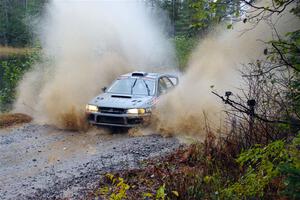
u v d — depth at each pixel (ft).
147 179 17.44
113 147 25.40
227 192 11.98
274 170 10.34
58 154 24.04
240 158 11.46
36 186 18.39
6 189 18.20
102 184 17.74
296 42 10.78
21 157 23.54
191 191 13.89
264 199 11.05
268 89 15.42
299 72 11.09
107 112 29.50
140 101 30.22
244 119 16.51
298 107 11.27
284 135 12.91
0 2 152.87
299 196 8.34
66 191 17.35
